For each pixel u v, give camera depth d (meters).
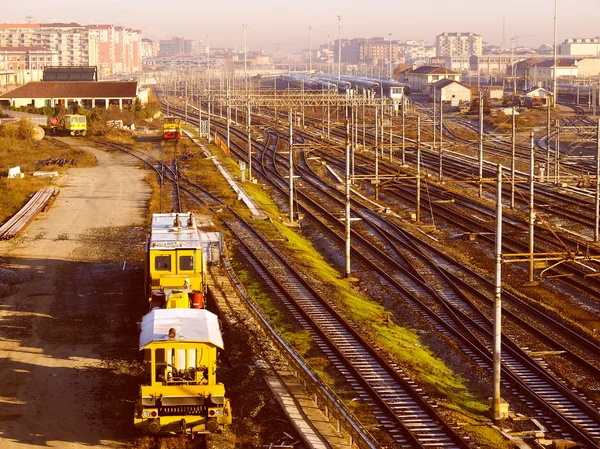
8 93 185.25
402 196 101.81
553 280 62.34
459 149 157.25
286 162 131.50
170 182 98.06
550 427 35.25
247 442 29.42
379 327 47.34
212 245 58.50
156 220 45.84
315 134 174.12
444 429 33.19
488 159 142.50
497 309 36.03
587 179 81.06
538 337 47.81
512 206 91.12
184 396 29.03
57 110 178.25
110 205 80.94
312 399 33.38
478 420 35.34
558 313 53.38
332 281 58.12
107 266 55.12
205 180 99.81
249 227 72.94
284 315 47.50
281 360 38.06
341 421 30.17
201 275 39.94
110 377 35.12
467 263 67.50
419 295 56.69
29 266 54.88
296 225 82.31
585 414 36.44
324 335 43.41
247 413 31.91
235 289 50.66
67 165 111.19
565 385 40.06
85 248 60.75
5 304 45.78
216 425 29.03
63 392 33.38
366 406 35.16
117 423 30.67
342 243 74.69
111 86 191.00
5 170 105.12
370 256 69.50
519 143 166.62
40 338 40.03
